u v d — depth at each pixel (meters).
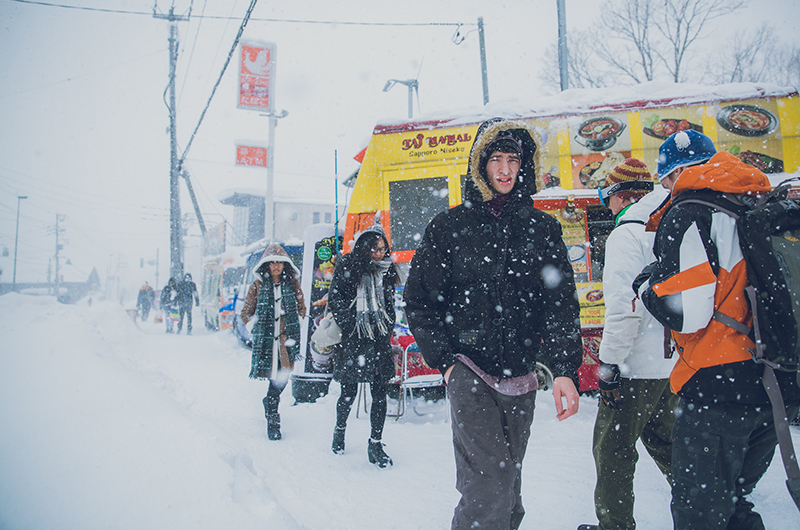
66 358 2.99
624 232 2.38
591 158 6.24
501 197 2.08
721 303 1.69
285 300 4.60
